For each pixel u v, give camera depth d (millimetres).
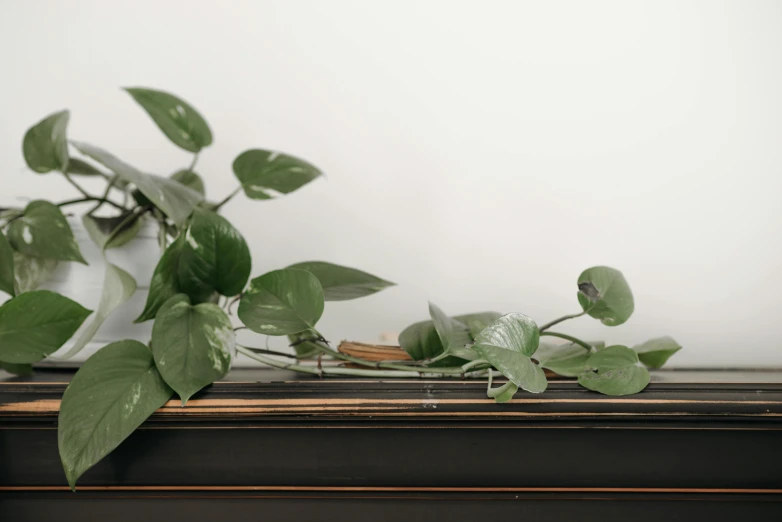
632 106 882
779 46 864
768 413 516
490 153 894
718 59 870
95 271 665
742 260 865
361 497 549
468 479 542
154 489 547
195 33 916
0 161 922
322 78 909
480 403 521
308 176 705
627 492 540
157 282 560
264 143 913
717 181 869
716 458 538
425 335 649
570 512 546
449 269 895
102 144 921
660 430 538
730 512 542
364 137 905
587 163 885
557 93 891
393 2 903
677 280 871
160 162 917
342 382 547
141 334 676
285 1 909
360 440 545
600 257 881
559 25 891
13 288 564
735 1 868
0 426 542
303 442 545
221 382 548
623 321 584
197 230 570
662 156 876
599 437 540
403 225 900
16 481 548
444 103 899
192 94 915
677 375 676
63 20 922
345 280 660
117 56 920
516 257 891
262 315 562
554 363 600
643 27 881
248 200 908
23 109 923
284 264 908
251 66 914
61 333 542
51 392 533
